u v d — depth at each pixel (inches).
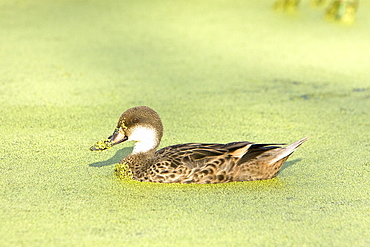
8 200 306.8
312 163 382.0
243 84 577.9
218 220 289.0
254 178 341.7
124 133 343.0
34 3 924.0
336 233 279.1
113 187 328.8
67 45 692.7
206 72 613.6
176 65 634.8
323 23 848.9
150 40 732.0
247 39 749.3
